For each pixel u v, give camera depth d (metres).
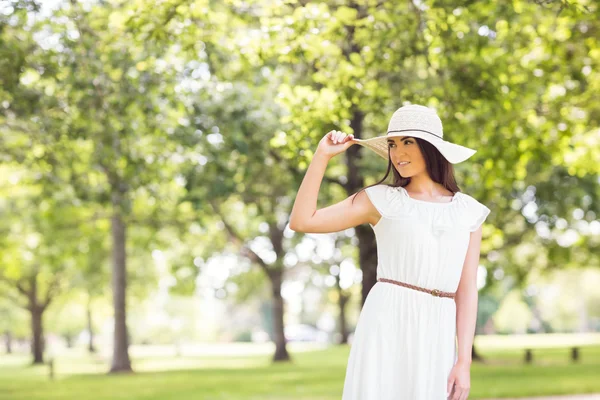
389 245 3.91
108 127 13.22
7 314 55.81
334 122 11.41
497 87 11.80
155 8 10.43
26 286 46.81
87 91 12.62
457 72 11.77
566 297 90.81
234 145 16.27
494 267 27.48
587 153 15.20
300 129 11.91
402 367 3.85
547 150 13.74
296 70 15.59
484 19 11.45
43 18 12.49
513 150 13.45
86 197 17.50
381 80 12.30
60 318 68.69
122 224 32.62
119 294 32.72
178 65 13.59
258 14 12.62
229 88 16.19
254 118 16.47
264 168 19.62
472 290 3.98
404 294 3.88
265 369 31.86
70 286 44.97
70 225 30.05
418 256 3.86
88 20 12.78
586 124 13.43
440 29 10.76
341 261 34.59
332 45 10.89
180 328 97.00
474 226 3.95
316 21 10.58
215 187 18.19
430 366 3.84
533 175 22.09
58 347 95.12
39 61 12.23
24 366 44.41
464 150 3.90
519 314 89.81
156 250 32.25
